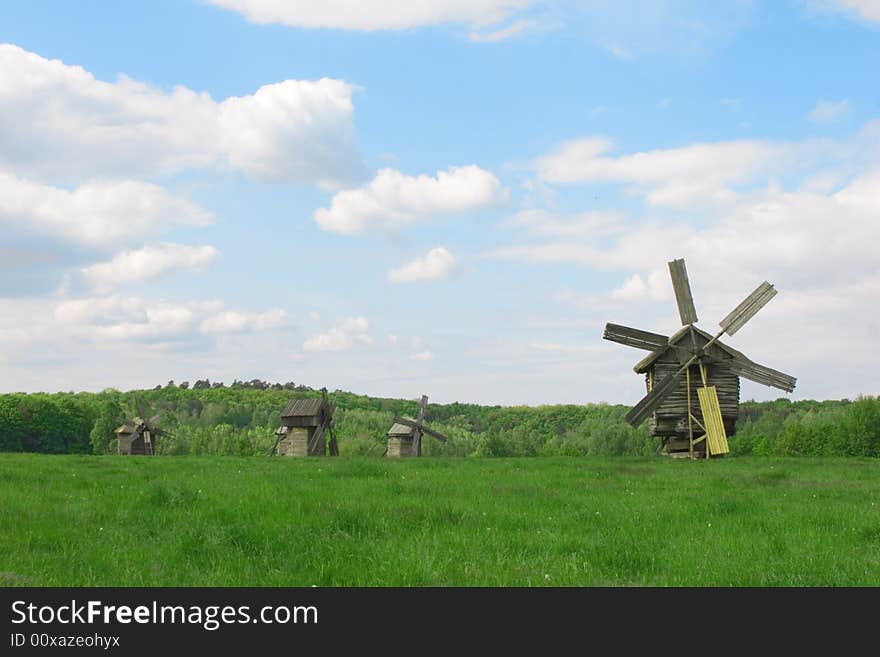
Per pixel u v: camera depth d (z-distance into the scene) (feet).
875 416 335.67
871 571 36.29
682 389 138.00
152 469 96.17
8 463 105.81
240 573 35.53
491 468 99.35
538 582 34.42
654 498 62.34
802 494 67.21
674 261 139.64
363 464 91.30
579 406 647.56
